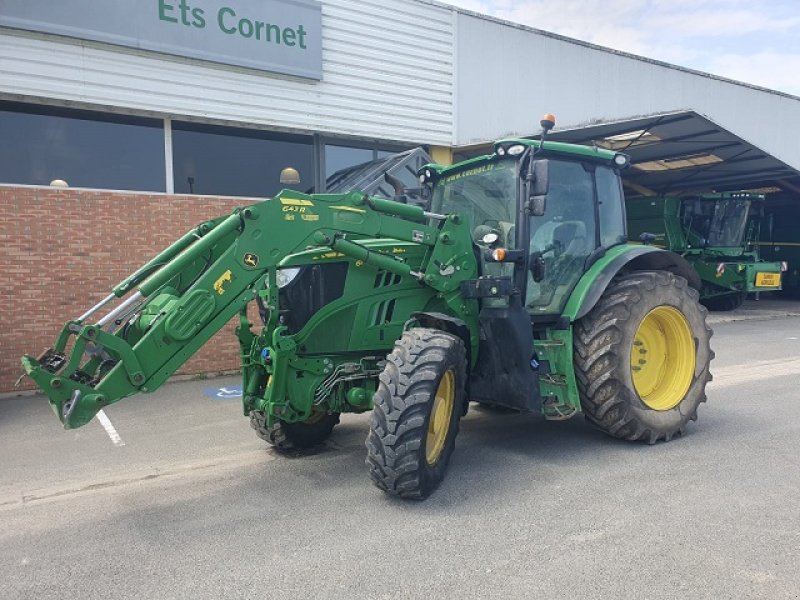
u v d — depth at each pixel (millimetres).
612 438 5383
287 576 3184
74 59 7945
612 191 5645
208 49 8734
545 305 5008
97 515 4082
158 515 4039
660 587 2982
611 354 4863
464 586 3035
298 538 3609
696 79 14883
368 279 4637
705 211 16906
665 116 11938
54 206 8047
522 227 4785
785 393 7055
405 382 3920
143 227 8617
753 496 4035
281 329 4223
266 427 5078
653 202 17094
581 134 13195
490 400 4852
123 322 4262
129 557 3459
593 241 5359
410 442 3879
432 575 3146
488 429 5785
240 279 3980
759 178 18391
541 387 4906
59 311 8117
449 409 4320
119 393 3688
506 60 11938
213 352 9023
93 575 3268
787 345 11000
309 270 4453
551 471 4598
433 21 11016
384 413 3910
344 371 4539
